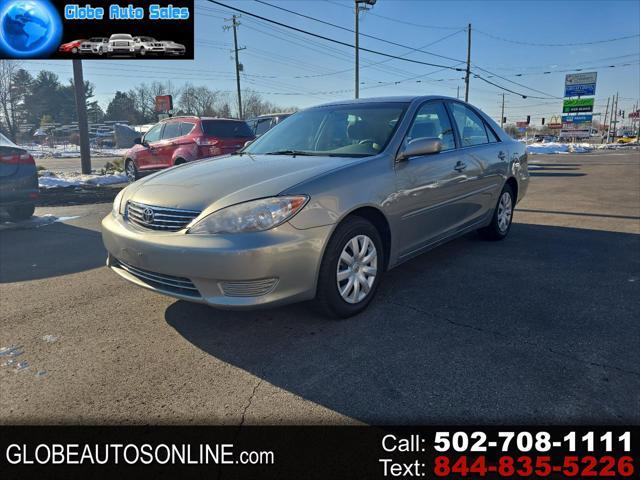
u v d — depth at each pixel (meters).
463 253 4.88
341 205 2.94
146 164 12.02
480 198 4.68
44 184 11.38
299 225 2.74
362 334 2.97
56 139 57.69
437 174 3.85
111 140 48.31
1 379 2.51
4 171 6.08
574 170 16.64
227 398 2.31
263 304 2.68
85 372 2.57
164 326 3.15
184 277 2.70
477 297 3.58
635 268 4.30
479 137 4.85
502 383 2.38
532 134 105.88
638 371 2.47
